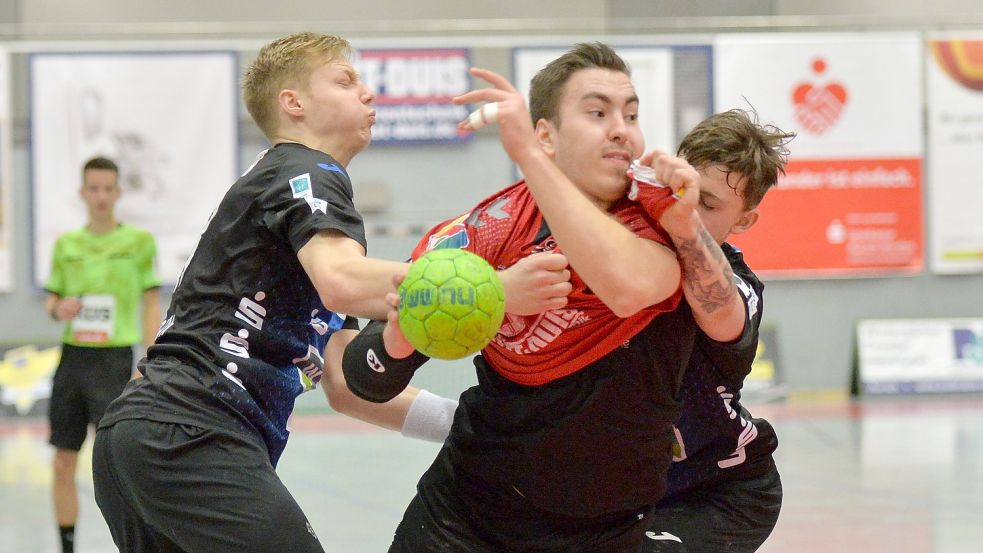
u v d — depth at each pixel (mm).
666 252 3740
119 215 20641
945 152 21578
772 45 21188
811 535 9773
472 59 21156
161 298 20656
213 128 20797
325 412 19891
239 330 4484
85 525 10516
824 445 15391
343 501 11422
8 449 15922
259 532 4203
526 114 3574
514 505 4270
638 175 3596
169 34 21484
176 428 4324
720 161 4340
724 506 5148
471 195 21297
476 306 3439
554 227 3574
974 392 21469
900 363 21422
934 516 10547
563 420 4027
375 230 21062
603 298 3629
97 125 20641
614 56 3932
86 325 9812
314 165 4449
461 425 4371
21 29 21422
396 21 22094
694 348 4832
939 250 21609
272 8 21906
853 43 21297
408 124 21156
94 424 9570
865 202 21391
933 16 22406
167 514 4270
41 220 20609
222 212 4582
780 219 21328
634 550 4410
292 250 4477
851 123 21297
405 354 3871
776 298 21453
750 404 20797
